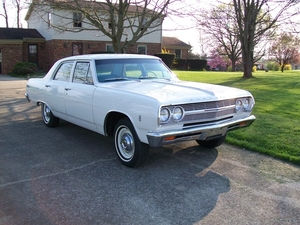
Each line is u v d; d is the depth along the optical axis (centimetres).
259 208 327
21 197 349
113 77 510
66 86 559
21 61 2527
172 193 360
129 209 323
